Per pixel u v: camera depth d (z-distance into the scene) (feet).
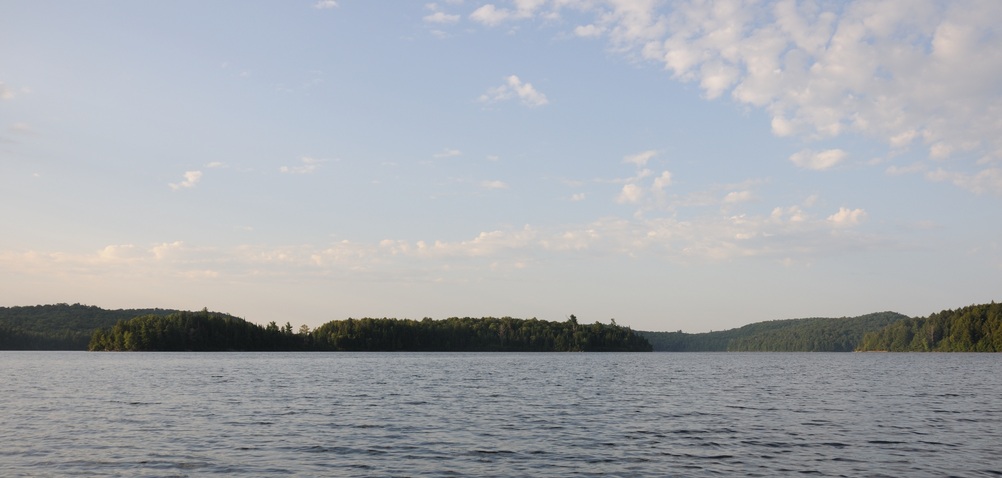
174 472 98.73
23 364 490.08
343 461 106.73
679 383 290.76
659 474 97.30
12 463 104.63
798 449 116.57
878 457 109.29
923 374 373.20
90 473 97.96
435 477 95.71
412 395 221.25
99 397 211.20
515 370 414.41
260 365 471.21
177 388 249.34
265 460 107.34
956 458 108.27
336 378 317.01
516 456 110.63
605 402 199.31
